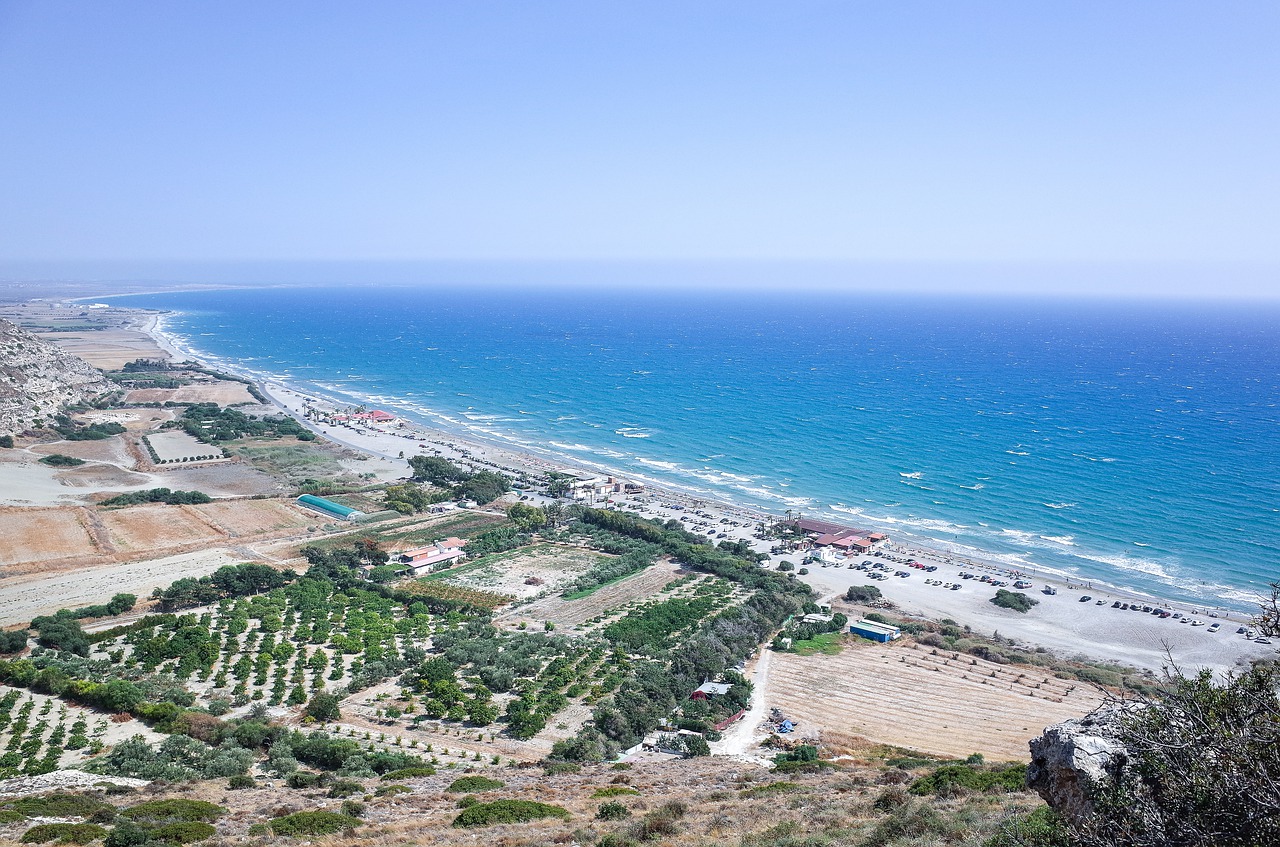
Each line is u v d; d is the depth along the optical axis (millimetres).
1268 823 19141
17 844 45531
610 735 78625
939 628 111750
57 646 96062
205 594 115188
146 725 75750
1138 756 24141
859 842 35562
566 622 110875
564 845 40812
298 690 85188
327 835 45625
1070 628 111812
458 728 80688
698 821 43812
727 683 92562
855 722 85062
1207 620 112375
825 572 134375
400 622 108625
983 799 42031
